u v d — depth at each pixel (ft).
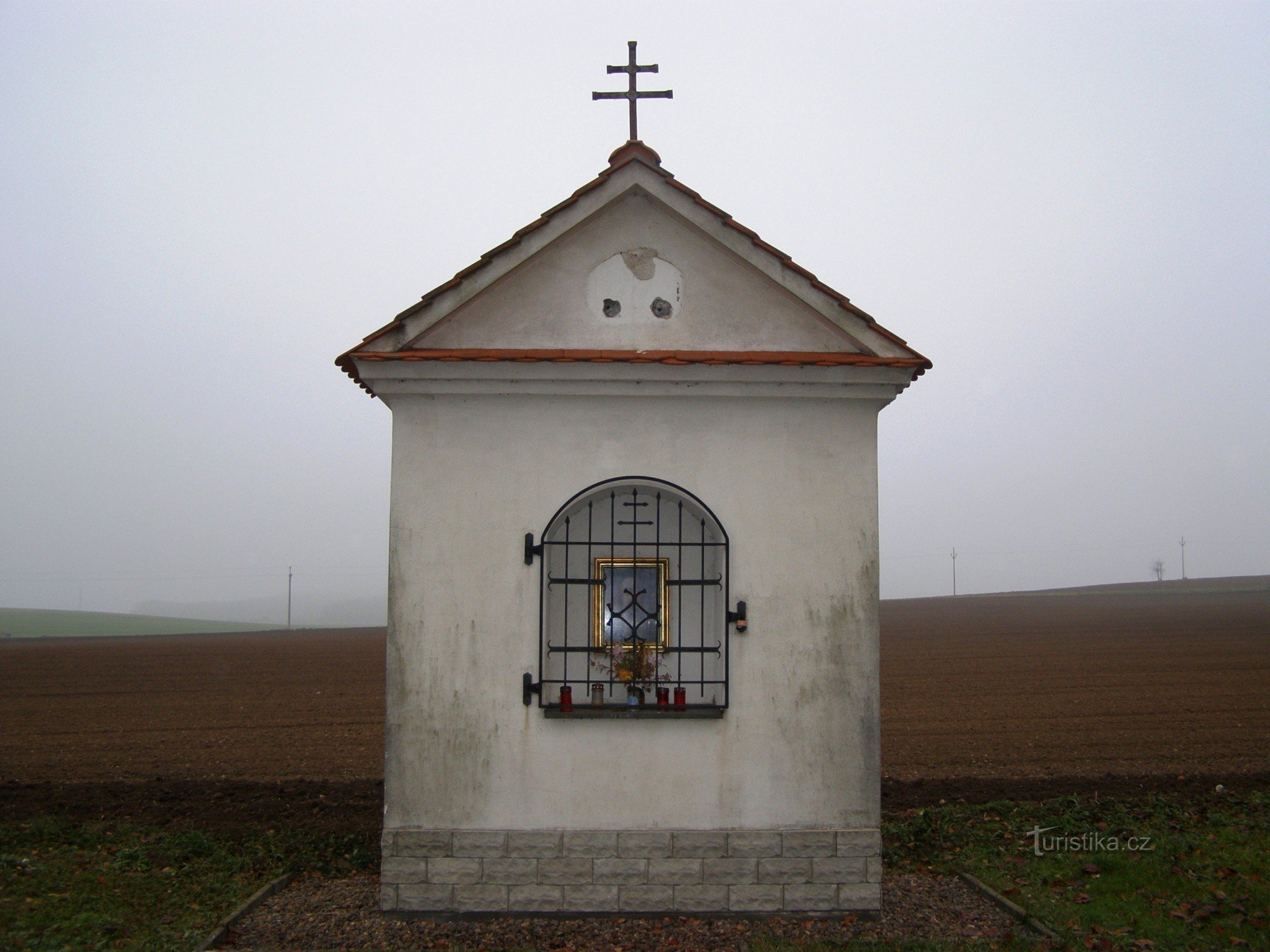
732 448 24.25
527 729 23.41
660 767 23.43
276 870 27.53
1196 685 89.15
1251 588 332.39
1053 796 41.32
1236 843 28.84
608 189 23.82
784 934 22.27
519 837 23.15
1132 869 26.30
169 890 25.25
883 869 28.45
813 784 23.53
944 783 44.57
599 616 25.44
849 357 23.71
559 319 24.49
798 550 24.07
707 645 25.36
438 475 23.86
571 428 24.12
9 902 23.48
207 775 51.01
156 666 131.44
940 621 207.51
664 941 21.83
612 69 25.85
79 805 39.68
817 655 23.80
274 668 126.52
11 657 153.69
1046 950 21.01
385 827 23.21
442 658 23.52
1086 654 123.34
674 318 24.61
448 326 24.27
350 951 21.15
